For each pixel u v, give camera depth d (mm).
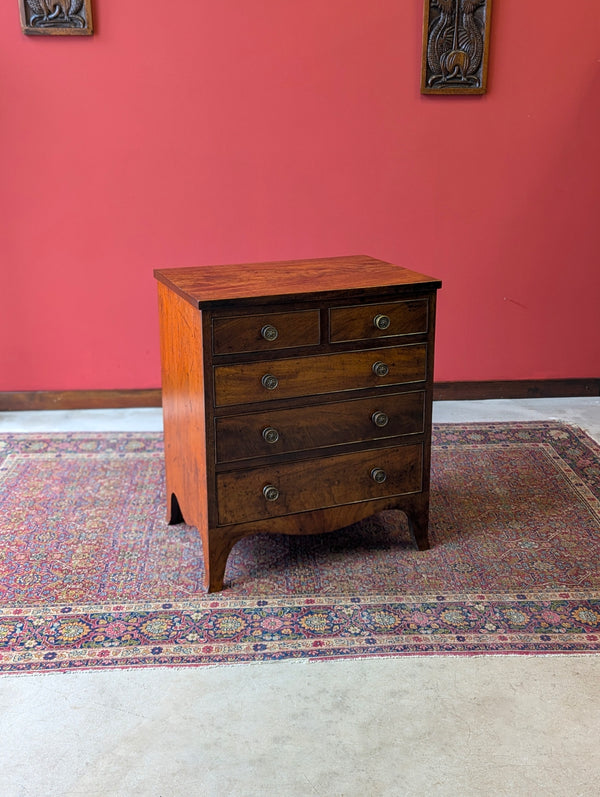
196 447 2672
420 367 2785
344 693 2215
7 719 2117
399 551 2953
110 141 4008
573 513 3211
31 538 3033
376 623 2523
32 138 3975
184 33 3898
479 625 2512
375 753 2002
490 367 4453
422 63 3990
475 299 4371
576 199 4258
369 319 2670
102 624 2521
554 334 4445
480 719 2115
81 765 1967
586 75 4094
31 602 2639
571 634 2465
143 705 2170
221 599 2660
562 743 2035
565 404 4402
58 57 3883
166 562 2885
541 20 4008
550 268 4348
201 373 2520
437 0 3904
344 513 2824
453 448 3812
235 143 4059
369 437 2781
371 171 4152
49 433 4004
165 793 1882
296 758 1987
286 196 4152
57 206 4074
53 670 2305
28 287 4172
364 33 3963
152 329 4277
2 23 3824
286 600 2652
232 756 1994
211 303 2443
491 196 4227
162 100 3975
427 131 4121
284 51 3957
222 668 2318
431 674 2289
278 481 2699
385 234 4250
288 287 2621
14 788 1896
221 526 2662
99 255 4152
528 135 4156
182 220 4141
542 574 2793
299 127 4062
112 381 4348
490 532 3076
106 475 3555
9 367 4281
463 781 1917
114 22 3857
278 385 2609
